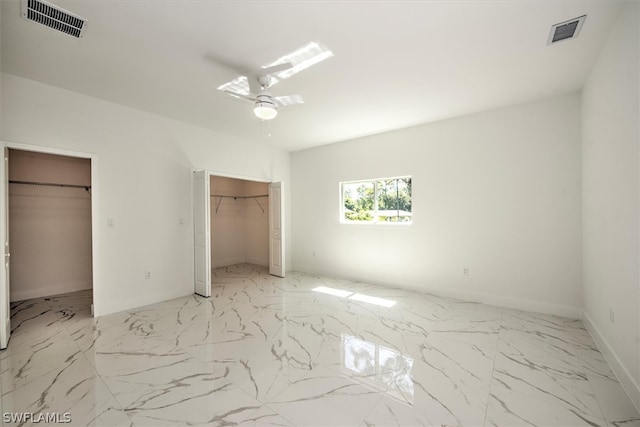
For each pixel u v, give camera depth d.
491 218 3.88
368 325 3.16
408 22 2.10
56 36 2.27
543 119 3.50
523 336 2.87
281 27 2.16
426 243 4.44
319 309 3.69
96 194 3.48
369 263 5.10
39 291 4.24
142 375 2.18
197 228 4.41
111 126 3.61
